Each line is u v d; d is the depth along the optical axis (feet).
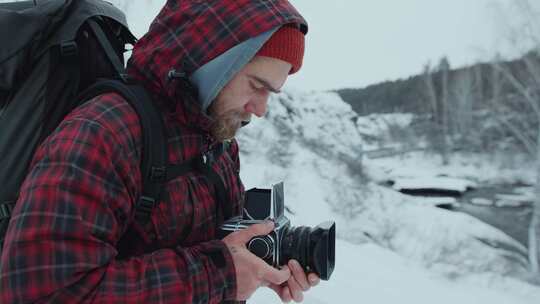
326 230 3.46
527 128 82.94
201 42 3.07
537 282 38.55
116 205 2.81
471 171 81.00
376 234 45.01
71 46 3.24
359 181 55.36
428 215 52.29
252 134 55.62
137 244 3.09
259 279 3.13
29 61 3.19
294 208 44.60
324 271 3.40
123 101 3.04
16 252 2.51
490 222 61.52
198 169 3.38
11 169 3.11
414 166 86.33
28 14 3.22
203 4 3.12
